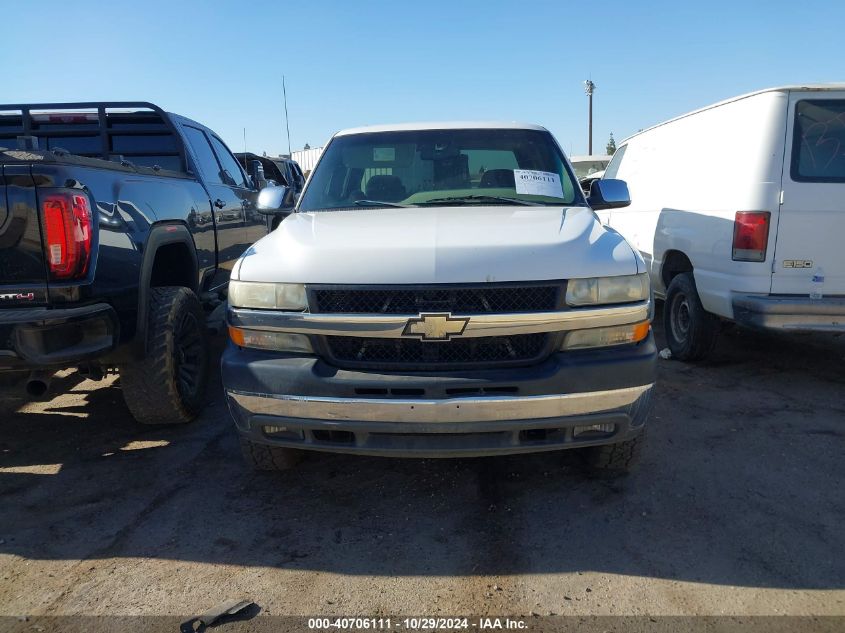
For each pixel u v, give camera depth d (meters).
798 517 2.97
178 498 3.26
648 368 2.77
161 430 4.14
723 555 2.68
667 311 5.77
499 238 2.90
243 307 2.88
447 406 2.64
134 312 3.49
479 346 2.75
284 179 10.98
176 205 4.36
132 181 3.73
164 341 3.77
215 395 4.80
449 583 2.54
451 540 2.85
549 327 2.70
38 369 2.98
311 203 4.05
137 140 5.22
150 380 3.79
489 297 2.71
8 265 2.92
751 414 4.24
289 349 2.82
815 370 5.19
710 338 5.21
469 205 3.82
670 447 3.74
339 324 2.71
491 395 2.66
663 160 6.05
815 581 2.49
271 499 3.24
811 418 4.16
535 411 2.68
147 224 3.75
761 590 2.45
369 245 2.87
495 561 2.68
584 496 3.20
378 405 2.67
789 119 4.39
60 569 2.66
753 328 4.48
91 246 3.07
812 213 4.41
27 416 4.43
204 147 5.64
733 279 4.61
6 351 2.86
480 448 2.74
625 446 3.21
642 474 3.41
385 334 2.69
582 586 2.50
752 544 2.76
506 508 3.11
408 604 2.42
